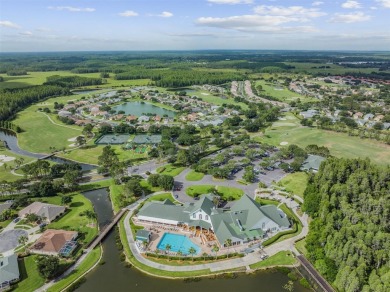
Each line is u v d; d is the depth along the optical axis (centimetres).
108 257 11719
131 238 12812
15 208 15075
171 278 10606
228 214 13350
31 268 10994
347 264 10012
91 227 13600
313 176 17150
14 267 10675
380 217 12662
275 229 13262
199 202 13975
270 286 10275
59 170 19050
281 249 12062
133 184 16212
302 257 11538
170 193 16712
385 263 10150
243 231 12756
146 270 10944
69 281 10438
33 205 14862
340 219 12475
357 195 14275
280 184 17600
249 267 11081
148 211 14088
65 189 17300
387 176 15288
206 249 12038
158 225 13700
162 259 11488
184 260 11406
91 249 12081
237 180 18288
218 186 17525
